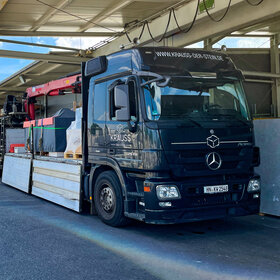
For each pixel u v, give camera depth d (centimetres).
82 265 483
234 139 610
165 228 681
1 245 573
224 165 604
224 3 1337
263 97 3016
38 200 992
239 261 498
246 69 2945
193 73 624
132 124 610
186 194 574
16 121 1449
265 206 769
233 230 666
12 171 1223
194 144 579
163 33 1614
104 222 707
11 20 1788
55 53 2180
